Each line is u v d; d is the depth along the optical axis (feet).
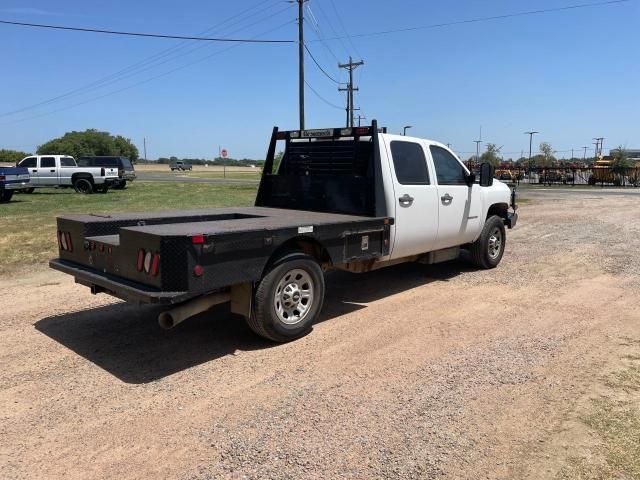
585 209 65.87
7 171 66.59
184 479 9.77
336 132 21.75
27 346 16.62
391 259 21.65
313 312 17.61
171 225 16.52
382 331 18.12
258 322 16.02
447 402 12.72
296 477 9.78
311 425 11.69
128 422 11.87
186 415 12.19
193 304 15.12
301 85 90.27
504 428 11.48
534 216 57.00
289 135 23.90
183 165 322.14
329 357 15.74
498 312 20.29
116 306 21.24
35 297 22.61
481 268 28.32
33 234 39.04
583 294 22.84
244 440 11.08
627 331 17.85
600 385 13.57
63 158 89.20
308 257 17.13
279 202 24.14
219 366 15.08
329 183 21.94
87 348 16.48
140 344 16.87
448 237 24.34
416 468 10.03
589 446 10.71
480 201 26.45
